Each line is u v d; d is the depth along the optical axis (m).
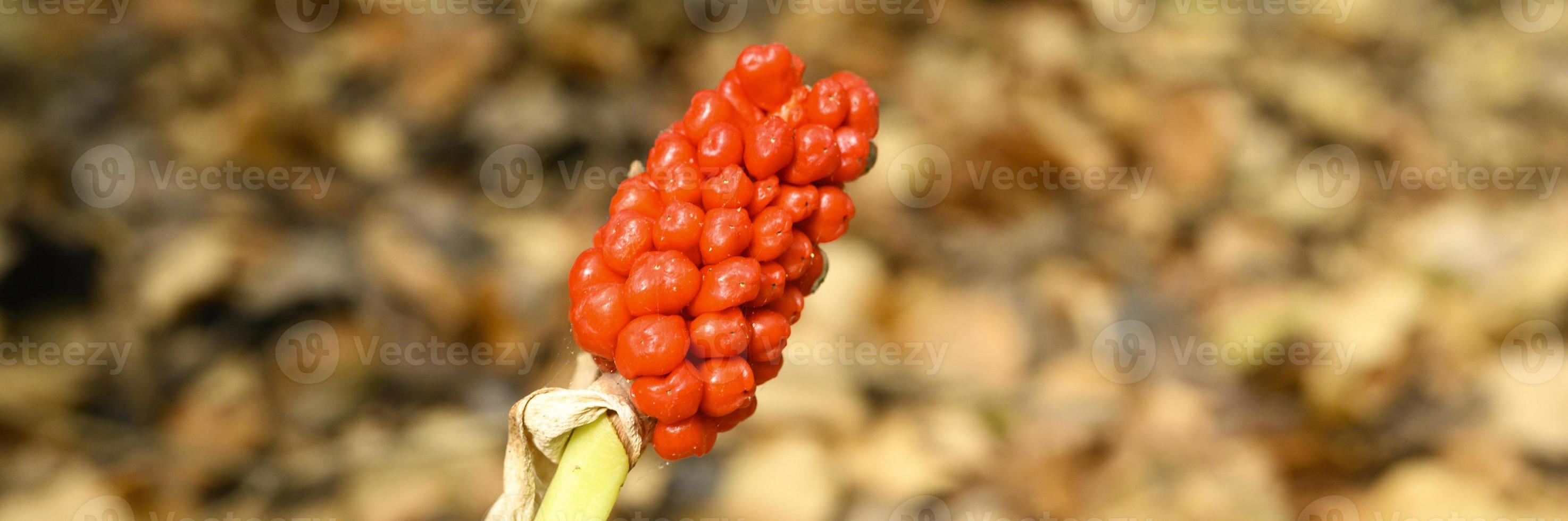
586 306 0.36
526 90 0.82
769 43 0.88
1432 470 0.63
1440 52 1.03
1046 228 0.80
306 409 0.67
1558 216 0.80
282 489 0.62
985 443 0.66
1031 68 0.89
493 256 0.73
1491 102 0.99
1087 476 0.65
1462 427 0.67
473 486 0.62
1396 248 0.81
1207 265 0.80
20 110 0.76
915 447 0.65
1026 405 0.69
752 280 0.36
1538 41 1.06
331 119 0.81
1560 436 0.65
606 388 0.37
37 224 0.71
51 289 0.70
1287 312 0.74
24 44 0.79
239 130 0.79
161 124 0.79
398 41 0.85
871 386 0.68
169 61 0.82
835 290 0.71
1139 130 0.88
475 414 0.66
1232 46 0.98
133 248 0.72
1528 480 0.63
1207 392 0.70
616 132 0.81
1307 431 0.68
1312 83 0.95
